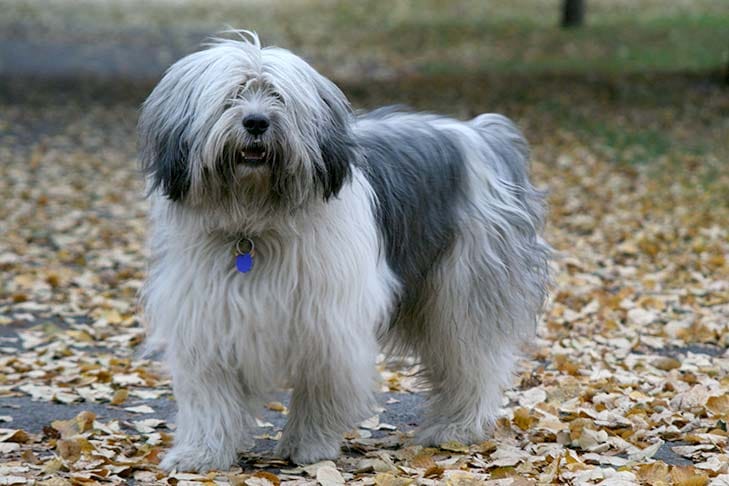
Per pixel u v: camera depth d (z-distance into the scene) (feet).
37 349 41.01
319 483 26.12
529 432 30.99
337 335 26.30
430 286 29.68
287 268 25.96
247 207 25.49
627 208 69.46
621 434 30.73
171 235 26.50
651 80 119.14
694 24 157.48
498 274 29.86
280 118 24.75
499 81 122.21
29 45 152.15
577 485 25.86
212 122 24.89
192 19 182.50
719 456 28.14
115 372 38.45
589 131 95.14
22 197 70.95
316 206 25.90
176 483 26.00
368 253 26.99
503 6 187.11
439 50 150.10
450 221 29.43
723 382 35.81
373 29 169.68
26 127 97.86
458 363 29.94
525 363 39.47
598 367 38.63
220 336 26.04
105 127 99.71
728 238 61.11
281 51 25.94
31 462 28.22
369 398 27.76
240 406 27.14
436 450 29.25
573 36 155.02
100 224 64.39
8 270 53.42
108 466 27.48
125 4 201.05
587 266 55.31
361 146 27.86
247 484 25.54
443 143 29.94
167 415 33.60
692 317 45.75
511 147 31.83
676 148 87.86
